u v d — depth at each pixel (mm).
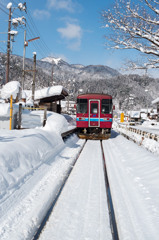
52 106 24312
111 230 3117
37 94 23234
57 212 3602
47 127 10875
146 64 10258
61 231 3023
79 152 9758
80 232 3010
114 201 4117
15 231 2922
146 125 40250
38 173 5492
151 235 2867
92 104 15680
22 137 7152
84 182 5207
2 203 3545
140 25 9680
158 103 50500
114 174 6086
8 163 4641
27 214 3410
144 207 3746
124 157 8406
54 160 7336
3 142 5719
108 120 15594
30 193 4281
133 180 5289
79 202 4023
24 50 21094
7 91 9961
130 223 3277
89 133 16203
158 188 4367
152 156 7301
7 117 10414
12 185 4168
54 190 4574
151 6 9367
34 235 2959
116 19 9789
